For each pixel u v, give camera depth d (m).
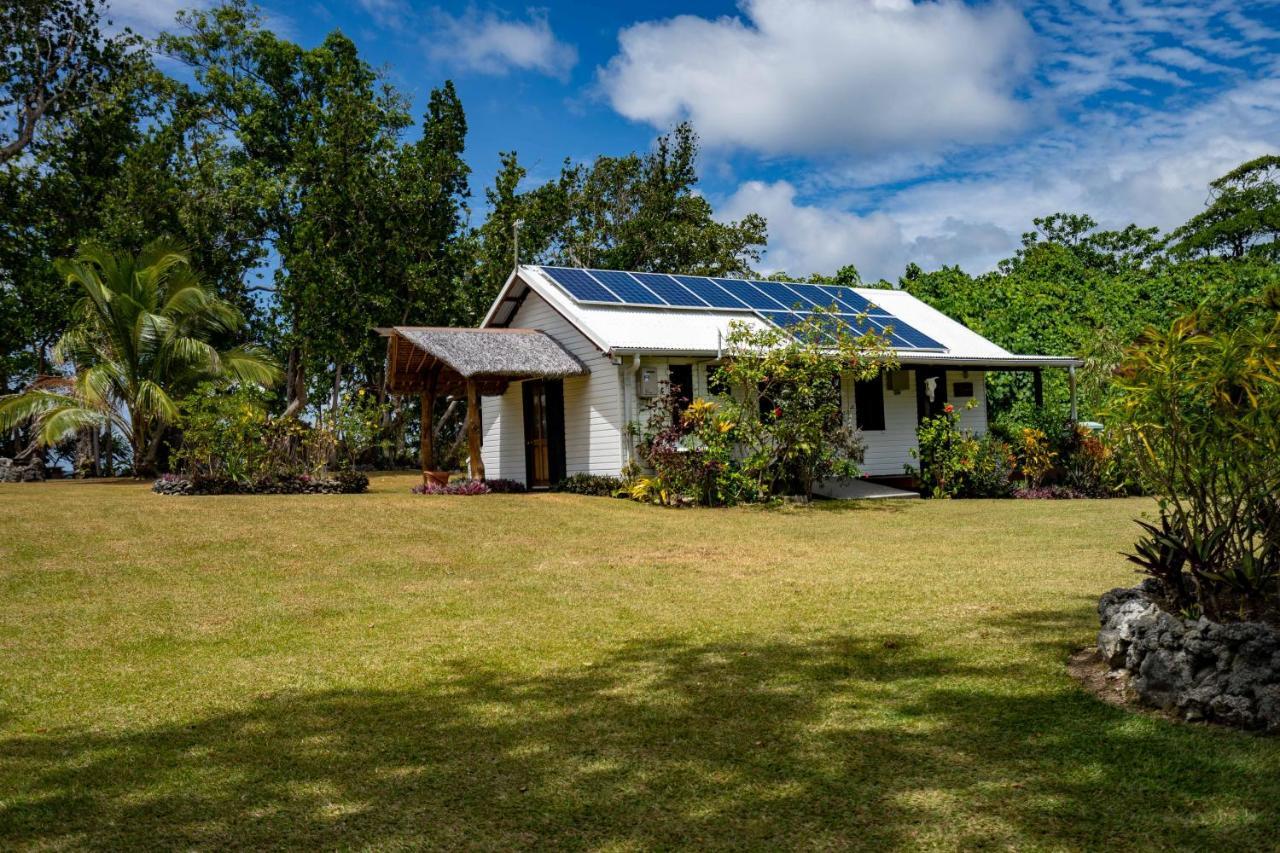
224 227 29.77
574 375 17.25
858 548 10.52
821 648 5.98
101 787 4.03
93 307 22.62
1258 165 38.41
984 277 28.39
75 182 29.97
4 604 7.91
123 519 12.35
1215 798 3.56
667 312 18.88
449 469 31.12
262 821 3.64
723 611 7.24
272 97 33.22
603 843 3.37
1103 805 3.54
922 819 3.48
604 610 7.41
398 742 4.49
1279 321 4.68
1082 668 5.30
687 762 4.11
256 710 5.07
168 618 7.40
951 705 4.75
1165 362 4.90
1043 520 13.30
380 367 30.42
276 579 8.98
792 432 16.16
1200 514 5.16
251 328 32.06
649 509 14.84
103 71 31.06
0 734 4.76
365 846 3.40
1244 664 4.32
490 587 8.52
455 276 30.94
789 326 17.16
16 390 29.84
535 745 4.39
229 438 16.81
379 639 6.63
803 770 3.98
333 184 29.44
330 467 18.83
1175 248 40.38
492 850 3.34
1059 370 23.98
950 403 20.36
